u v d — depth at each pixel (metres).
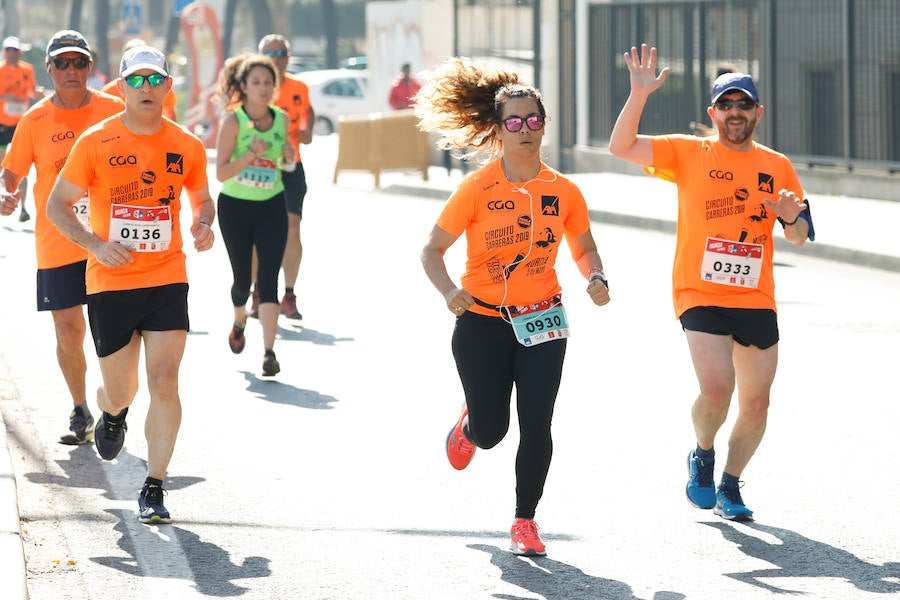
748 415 16.61
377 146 65.00
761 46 58.94
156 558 15.23
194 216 17.34
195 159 17.00
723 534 16.19
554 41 70.12
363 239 45.25
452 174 69.94
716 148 16.58
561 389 23.77
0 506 15.64
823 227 44.88
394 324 29.97
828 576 14.76
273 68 25.34
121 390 17.27
